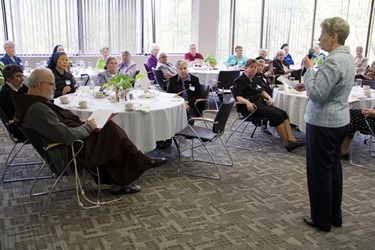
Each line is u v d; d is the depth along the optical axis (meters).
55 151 2.63
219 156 4.20
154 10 8.59
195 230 2.55
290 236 2.49
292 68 8.18
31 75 2.58
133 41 8.52
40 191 3.14
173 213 2.79
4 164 3.77
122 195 3.10
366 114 3.77
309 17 9.53
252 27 9.22
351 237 2.49
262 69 4.95
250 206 2.94
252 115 4.47
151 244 2.36
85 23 7.94
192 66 7.48
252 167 3.86
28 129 2.54
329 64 2.21
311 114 2.37
